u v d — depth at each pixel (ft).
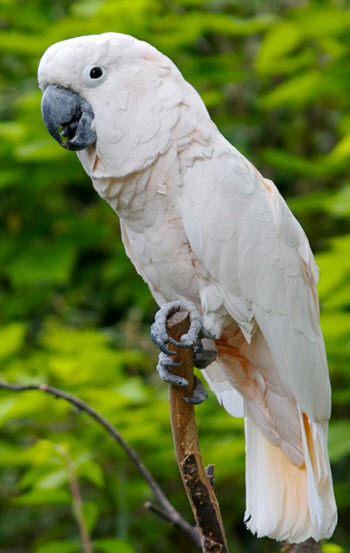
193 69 42.42
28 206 46.24
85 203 49.57
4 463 31.60
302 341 24.03
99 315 50.26
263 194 24.04
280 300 23.77
